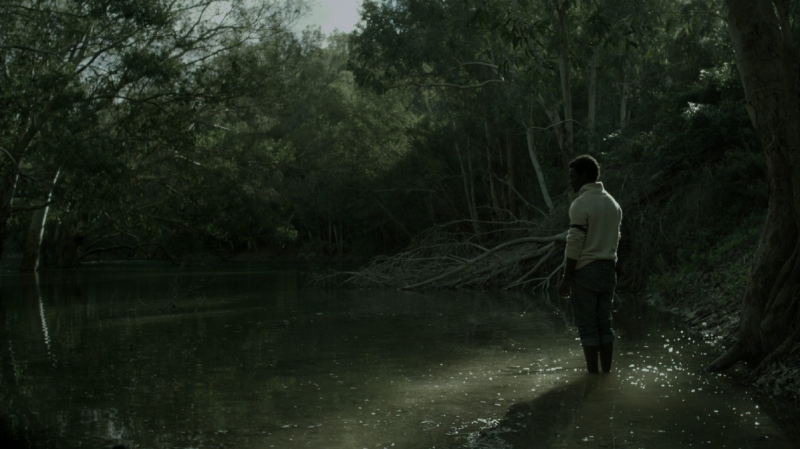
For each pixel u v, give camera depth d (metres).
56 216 32.91
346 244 47.66
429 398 4.34
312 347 6.75
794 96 5.01
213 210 29.81
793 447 3.18
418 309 11.06
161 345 7.03
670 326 7.99
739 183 12.84
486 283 17.02
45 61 20.98
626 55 20.22
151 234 31.59
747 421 3.64
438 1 22.19
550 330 7.83
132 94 23.50
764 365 4.73
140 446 3.39
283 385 4.85
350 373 5.28
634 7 14.84
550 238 15.73
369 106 32.72
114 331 8.37
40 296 15.02
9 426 3.80
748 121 14.14
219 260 43.78
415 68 23.16
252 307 11.67
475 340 7.07
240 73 23.92
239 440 3.46
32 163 24.81
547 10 18.23
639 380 4.77
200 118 27.05
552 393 4.40
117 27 22.31
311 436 3.51
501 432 3.52
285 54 25.92
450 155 32.41
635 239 14.22
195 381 5.04
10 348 6.93
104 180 20.78
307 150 31.42
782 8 5.18
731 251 10.60
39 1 19.80
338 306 11.79
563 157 20.77
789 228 5.04
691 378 4.83
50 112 19.77
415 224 36.78
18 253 62.94
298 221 49.00
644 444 3.25
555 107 20.88
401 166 33.06
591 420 3.70
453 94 26.05
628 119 24.06
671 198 14.20
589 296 5.12
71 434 3.62
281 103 26.98
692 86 16.98
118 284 19.38
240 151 28.73
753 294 5.13
